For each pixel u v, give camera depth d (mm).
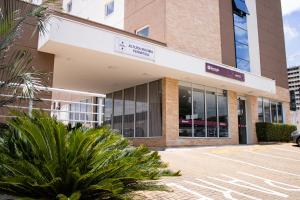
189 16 17438
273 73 23781
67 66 13820
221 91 19141
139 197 5848
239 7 21078
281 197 6672
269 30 24219
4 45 6898
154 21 16828
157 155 5816
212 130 18000
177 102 16188
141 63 13297
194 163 10539
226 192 6914
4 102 6434
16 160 4605
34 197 4660
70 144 4750
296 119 26203
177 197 6195
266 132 20672
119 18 20062
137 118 17641
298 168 10453
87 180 4723
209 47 18438
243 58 21156
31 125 4609
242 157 12508
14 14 7547
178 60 14461
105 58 12516
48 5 7984
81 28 11172
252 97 21641
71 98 20609
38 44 11305
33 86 6359
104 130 5262
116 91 19922
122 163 4848
